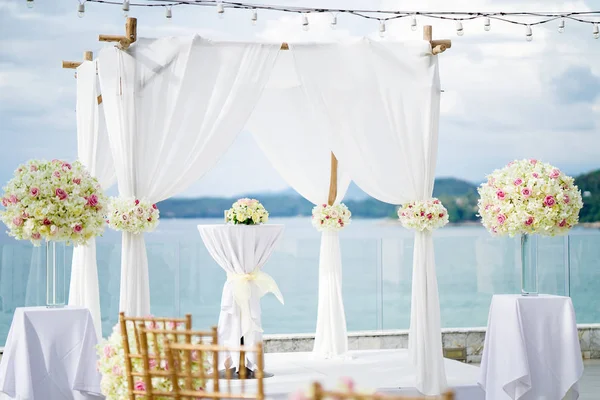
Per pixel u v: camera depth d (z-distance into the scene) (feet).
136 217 18.02
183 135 18.60
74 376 16.79
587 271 28.09
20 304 25.17
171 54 18.61
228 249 19.42
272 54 19.02
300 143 23.39
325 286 23.11
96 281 20.26
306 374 20.25
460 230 92.43
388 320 26.53
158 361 12.41
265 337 25.09
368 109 19.30
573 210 18.34
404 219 19.11
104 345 13.43
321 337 23.02
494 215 18.35
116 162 18.53
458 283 27.76
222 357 19.70
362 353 23.75
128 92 18.44
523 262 18.33
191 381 11.75
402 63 19.42
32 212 16.84
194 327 25.55
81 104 20.79
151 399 12.28
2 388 16.71
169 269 25.38
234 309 19.45
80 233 17.20
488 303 27.86
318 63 19.22
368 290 26.50
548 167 18.47
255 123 23.35
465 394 19.06
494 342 18.20
